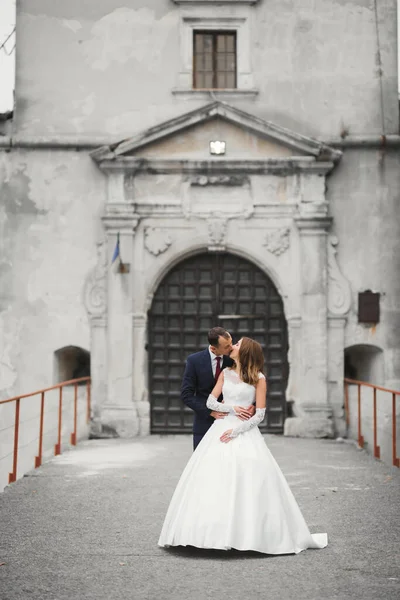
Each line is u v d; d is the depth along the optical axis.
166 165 17.06
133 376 17.03
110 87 17.50
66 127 17.44
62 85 17.50
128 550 7.53
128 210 17.08
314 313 17.02
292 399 17.02
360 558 7.19
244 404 7.57
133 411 16.81
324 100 17.52
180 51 17.55
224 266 17.47
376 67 17.58
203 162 17.00
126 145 16.86
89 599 6.10
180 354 17.31
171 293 17.44
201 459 7.38
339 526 8.52
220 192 17.30
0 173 17.39
